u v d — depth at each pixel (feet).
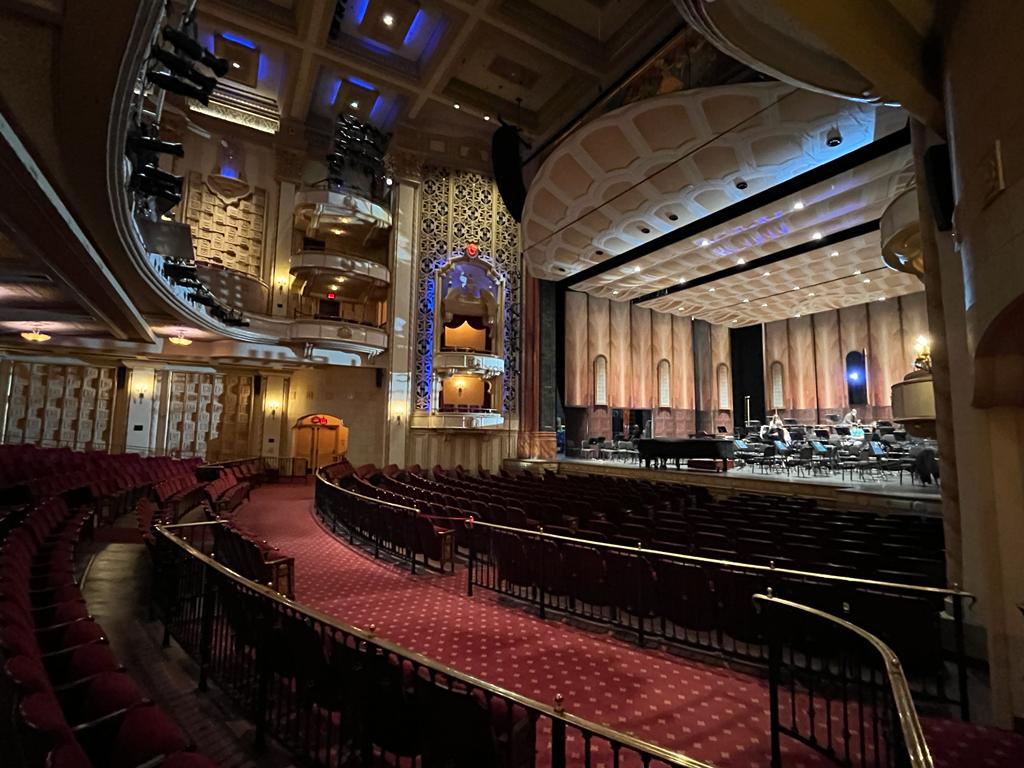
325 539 30.04
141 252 25.17
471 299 67.67
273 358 55.26
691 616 15.11
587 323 71.72
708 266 54.75
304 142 60.85
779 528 21.89
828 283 59.26
